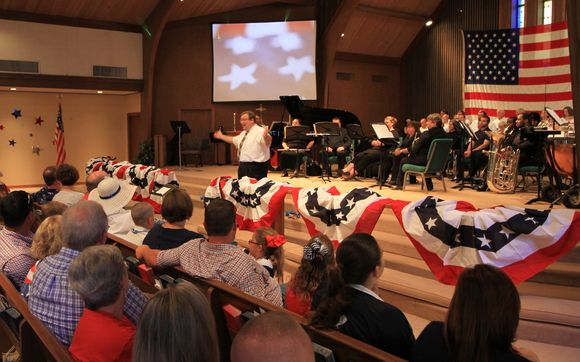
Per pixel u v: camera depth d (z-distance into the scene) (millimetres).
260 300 2318
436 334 1763
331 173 10281
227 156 13836
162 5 12852
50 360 2020
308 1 13602
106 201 4625
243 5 13727
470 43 12453
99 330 1824
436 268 3818
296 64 13453
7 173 13703
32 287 2344
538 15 12648
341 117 11781
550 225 3496
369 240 2203
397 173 8188
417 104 15695
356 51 15039
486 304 1574
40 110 14031
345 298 2047
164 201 3283
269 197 4918
